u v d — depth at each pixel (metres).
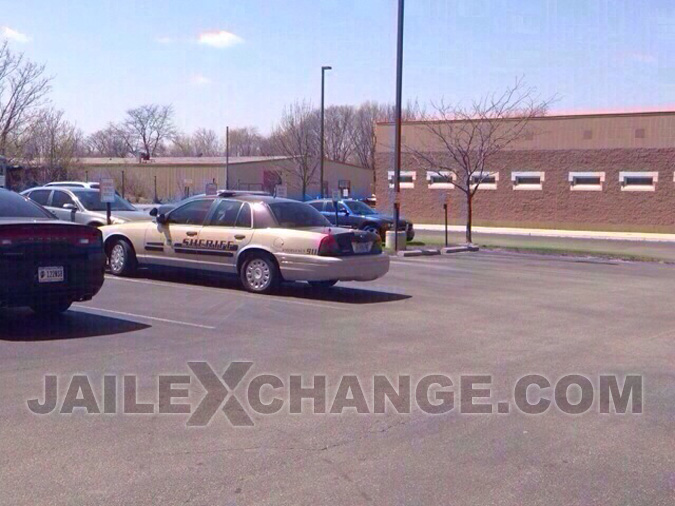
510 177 43.31
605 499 5.37
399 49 24.16
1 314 11.41
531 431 6.82
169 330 10.64
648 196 40.41
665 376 8.91
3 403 7.24
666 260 25.80
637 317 12.98
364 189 65.31
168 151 97.19
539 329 11.57
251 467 5.81
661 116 40.03
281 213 14.34
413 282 16.75
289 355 9.39
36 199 20.36
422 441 6.49
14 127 37.81
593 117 41.38
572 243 33.75
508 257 24.95
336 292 14.75
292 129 57.94
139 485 5.43
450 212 44.56
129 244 15.62
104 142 94.88
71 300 10.75
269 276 13.97
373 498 5.30
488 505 5.23
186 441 6.35
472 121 35.03
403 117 55.25
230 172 54.78
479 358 9.54
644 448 6.44
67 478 5.54
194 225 14.93
